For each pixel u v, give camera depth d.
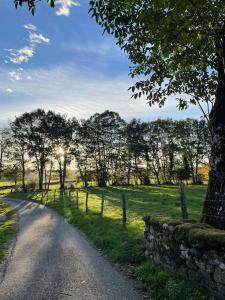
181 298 7.49
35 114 91.50
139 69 11.00
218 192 9.77
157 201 36.34
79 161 94.06
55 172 95.38
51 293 8.96
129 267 11.17
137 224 19.09
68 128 92.56
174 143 90.81
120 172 95.12
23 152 89.25
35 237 19.58
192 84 11.45
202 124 86.62
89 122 95.31
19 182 114.19
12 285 9.88
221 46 9.20
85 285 9.54
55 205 43.09
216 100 10.05
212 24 8.66
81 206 35.59
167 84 11.41
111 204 35.88
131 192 54.69
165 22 8.29
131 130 93.88
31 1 7.97
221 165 9.81
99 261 12.46
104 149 94.75
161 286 8.61
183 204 10.46
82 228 21.83
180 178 85.12
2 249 15.99
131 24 9.20
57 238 18.72
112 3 8.97
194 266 7.91
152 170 95.50
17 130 90.12
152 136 94.88
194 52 9.04
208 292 7.32
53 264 12.33
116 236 15.80
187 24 8.11
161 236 9.91
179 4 7.51
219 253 6.93
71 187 86.00
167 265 9.42
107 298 8.39
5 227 25.08
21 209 42.69
